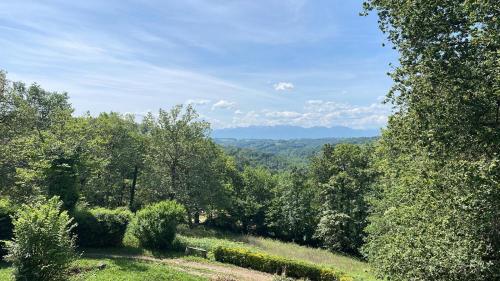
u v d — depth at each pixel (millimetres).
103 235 21109
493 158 9484
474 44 10023
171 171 42625
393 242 13602
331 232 45406
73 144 26141
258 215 58562
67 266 12578
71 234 20000
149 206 24719
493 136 9891
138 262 18328
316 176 52000
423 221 12430
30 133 31672
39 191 20688
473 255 9664
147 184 41656
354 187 47250
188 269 18922
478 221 10086
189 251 23406
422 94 11852
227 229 57500
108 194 42969
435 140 11047
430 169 12641
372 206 41281
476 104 10273
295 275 21906
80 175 24359
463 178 10117
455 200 10492
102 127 40000
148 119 42500
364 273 25609
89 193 33375
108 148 40375
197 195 42594
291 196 54250
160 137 41906
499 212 9633
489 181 9078
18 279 11719
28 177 21484
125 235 23969
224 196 47031
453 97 10891
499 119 10852
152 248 23062
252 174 60125
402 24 11406
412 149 13672
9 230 16969
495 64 9578
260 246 36406
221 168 51938
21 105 31984
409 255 11195
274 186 61062
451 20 10625
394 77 12227
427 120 11305
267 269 21953
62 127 30359
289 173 57531
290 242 53469
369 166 46562
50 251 11914
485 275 9781
